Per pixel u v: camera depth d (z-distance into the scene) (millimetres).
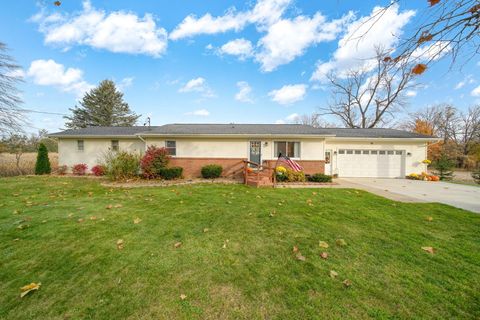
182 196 7238
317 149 12125
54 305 2234
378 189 9102
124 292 2410
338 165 13500
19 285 2545
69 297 2344
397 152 13430
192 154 12477
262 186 9484
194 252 3311
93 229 4223
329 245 3557
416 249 3410
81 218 4875
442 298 2289
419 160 13320
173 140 12523
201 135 11906
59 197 7047
